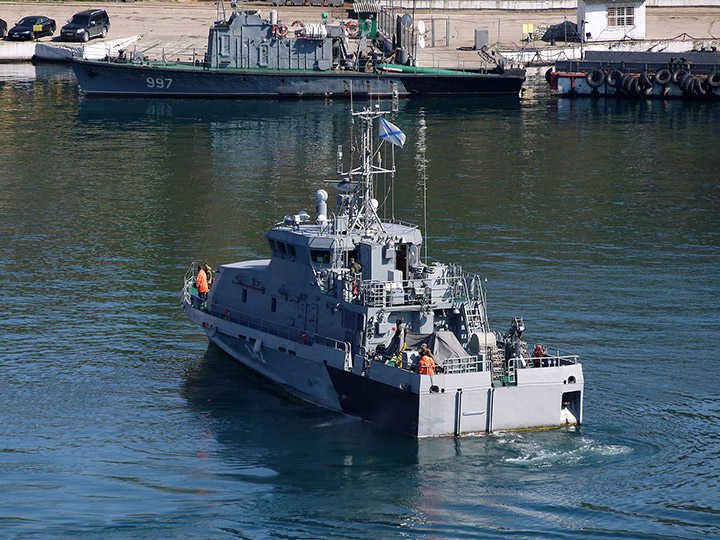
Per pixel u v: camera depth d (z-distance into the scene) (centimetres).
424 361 11581
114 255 19325
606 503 10506
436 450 11519
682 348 14638
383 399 12025
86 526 10188
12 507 10512
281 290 13625
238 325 14150
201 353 14900
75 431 12294
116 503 10638
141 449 11850
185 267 18612
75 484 11031
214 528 10162
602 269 18325
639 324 15588
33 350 14750
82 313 16250
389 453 11531
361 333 12394
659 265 18562
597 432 12038
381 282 12431
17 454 11681
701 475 11069
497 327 15350
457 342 12169
